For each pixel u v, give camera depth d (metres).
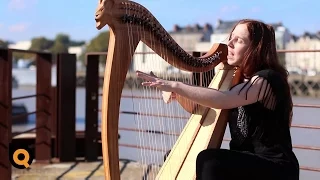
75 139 6.21
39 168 5.78
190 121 3.09
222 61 3.18
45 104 6.05
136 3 2.44
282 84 2.65
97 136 6.16
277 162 2.60
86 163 6.08
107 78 2.35
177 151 2.96
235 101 2.58
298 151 7.38
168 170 2.86
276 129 2.64
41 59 6.03
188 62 2.86
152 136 3.30
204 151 2.67
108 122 2.34
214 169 2.60
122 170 5.64
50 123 6.08
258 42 2.73
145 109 3.18
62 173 5.54
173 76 2.92
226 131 3.17
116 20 2.34
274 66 2.73
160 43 2.62
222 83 3.06
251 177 2.58
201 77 3.18
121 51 2.37
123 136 6.84
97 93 6.10
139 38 2.46
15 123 14.33
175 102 3.28
